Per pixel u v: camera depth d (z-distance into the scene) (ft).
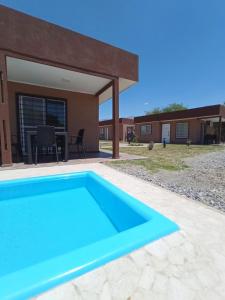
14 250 5.91
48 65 14.78
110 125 73.15
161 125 56.95
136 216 6.42
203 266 3.74
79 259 3.62
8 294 2.82
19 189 9.78
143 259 3.87
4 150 13.48
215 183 10.98
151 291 3.11
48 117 22.21
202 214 6.22
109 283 3.22
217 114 40.83
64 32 15.05
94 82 20.20
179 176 12.65
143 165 15.93
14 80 19.44
